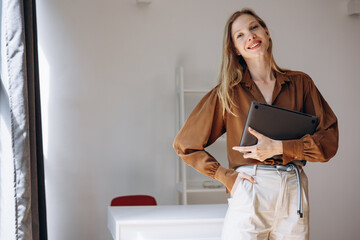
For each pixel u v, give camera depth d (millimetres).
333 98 4668
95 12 4133
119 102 4152
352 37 4750
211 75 4379
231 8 4457
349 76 4719
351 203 4629
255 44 1971
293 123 1851
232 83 2023
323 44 4676
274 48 4555
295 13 4621
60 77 4016
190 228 2604
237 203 1854
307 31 4645
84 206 4023
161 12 4301
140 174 4164
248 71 2072
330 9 4715
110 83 4141
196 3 4383
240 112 1982
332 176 4613
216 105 2068
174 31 4316
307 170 4566
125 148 4145
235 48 2076
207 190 3912
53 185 3959
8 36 2570
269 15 4555
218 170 1996
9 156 2537
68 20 4062
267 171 1829
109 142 4109
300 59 4609
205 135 2059
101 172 4074
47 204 3941
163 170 4219
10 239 2480
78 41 4078
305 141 1824
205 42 4379
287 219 1795
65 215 3979
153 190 4188
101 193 4066
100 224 4043
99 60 4125
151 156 4199
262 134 1863
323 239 4551
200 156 2051
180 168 4262
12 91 2551
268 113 1841
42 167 3361
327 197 4586
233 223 1854
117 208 3047
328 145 1884
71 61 4051
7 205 2504
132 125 4176
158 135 4227
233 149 1963
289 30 4598
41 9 3996
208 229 2623
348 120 4688
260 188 1813
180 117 4184
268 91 2014
